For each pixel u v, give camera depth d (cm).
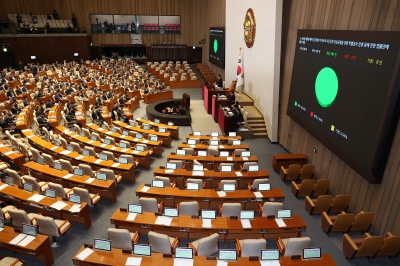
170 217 872
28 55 3619
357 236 948
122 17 4503
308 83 1288
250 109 2025
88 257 702
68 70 3388
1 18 3791
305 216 1062
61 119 2148
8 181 1038
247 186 1133
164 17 4544
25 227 784
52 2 3909
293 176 1289
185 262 687
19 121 1742
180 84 3173
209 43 3634
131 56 4375
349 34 977
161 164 1458
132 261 691
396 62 771
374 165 863
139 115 2298
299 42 1367
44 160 1227
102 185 1083
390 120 803
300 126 1449
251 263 686
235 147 1480
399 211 822
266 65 1762
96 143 1494
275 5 1550
